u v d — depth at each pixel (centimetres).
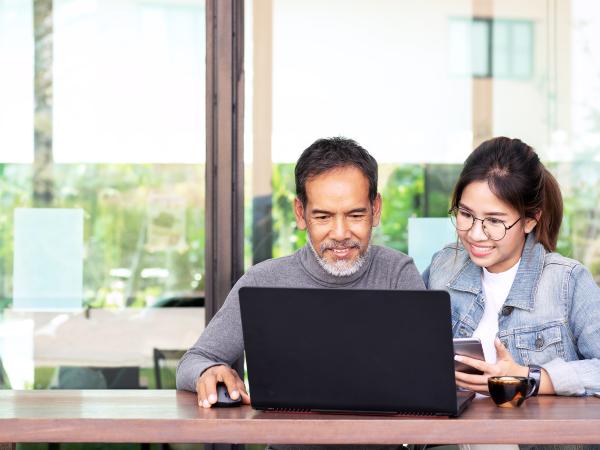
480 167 260
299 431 193
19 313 370
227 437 194
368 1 372
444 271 281
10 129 371
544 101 376
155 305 372
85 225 371
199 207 372
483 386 224
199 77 372
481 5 375
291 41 370
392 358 200
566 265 262
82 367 371
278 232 369
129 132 371
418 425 192
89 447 369
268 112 369
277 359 205
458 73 375
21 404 220
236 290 263
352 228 247
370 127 373
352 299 200
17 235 370
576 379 230
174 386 372
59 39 371
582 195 377
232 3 365
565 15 376
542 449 256
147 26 371
